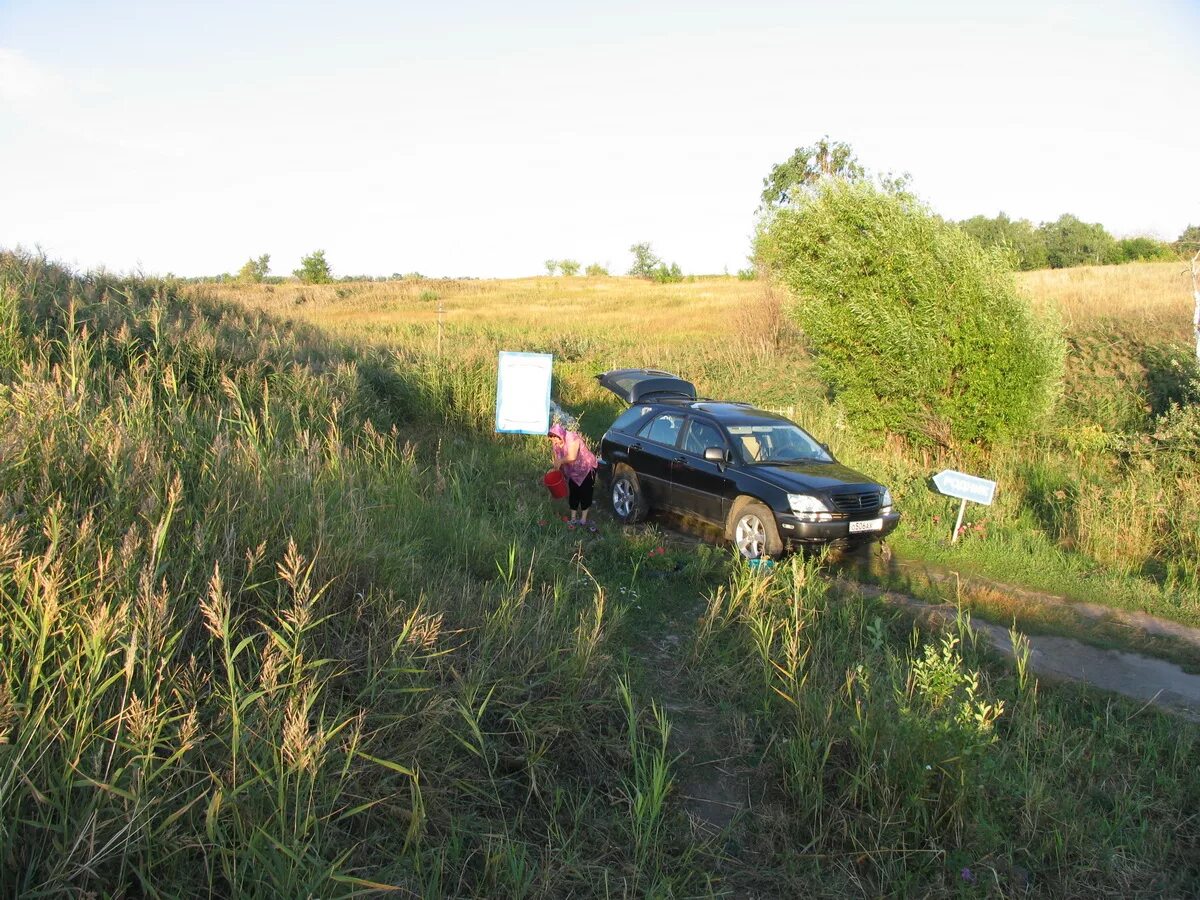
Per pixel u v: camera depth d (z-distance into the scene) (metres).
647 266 80.62
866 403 13.70
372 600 4.74
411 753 3.70
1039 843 4.05
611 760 4.35
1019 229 45.91
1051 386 12.38
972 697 4.66
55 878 2.59
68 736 3.03
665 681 5.41
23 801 2.78
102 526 4.06
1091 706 5.64
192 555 4.00
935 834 3.97
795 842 3.97
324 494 6.05
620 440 10.74
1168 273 27.58
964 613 7.41
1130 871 3.91
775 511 8.59
